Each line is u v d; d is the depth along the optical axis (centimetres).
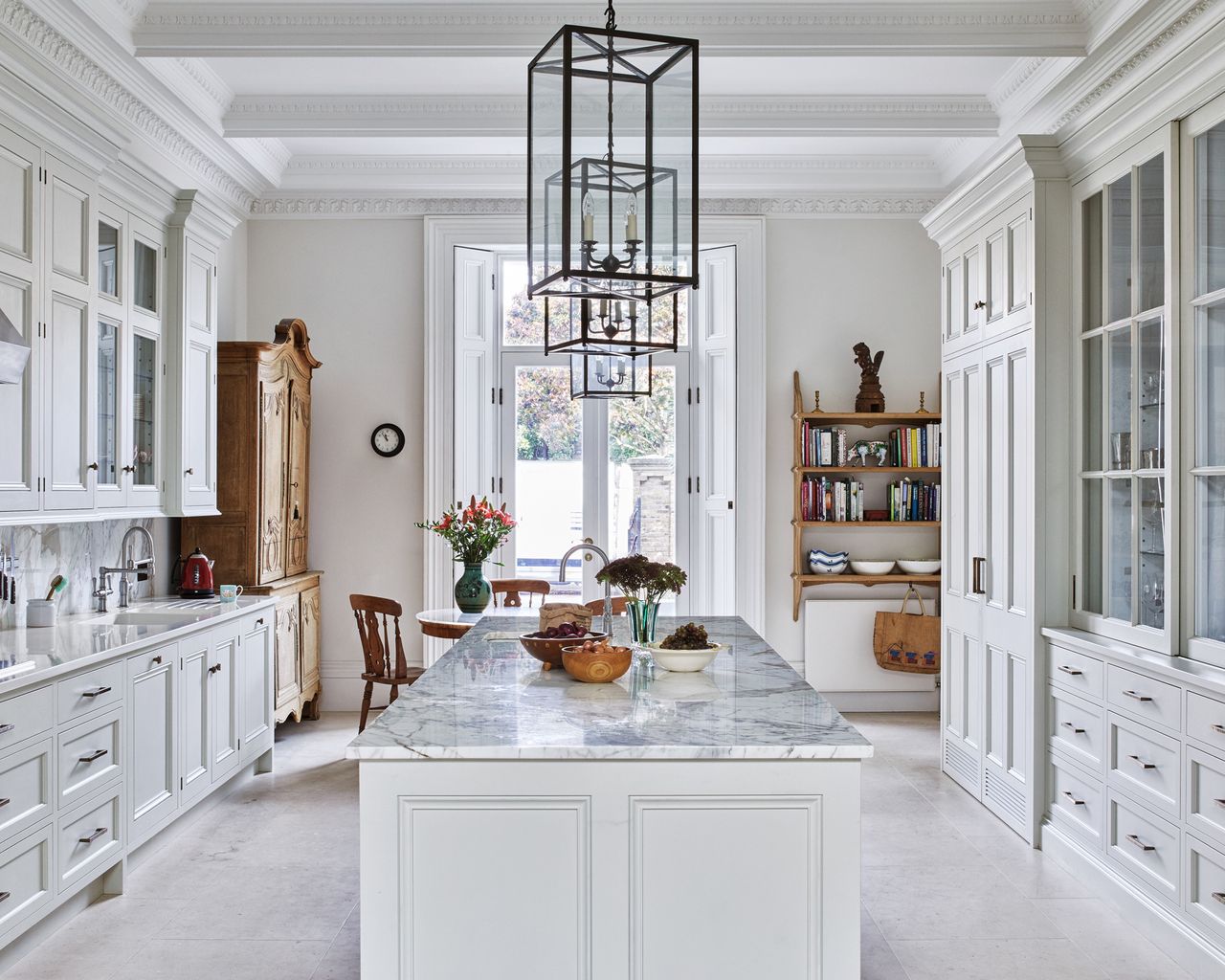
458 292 718
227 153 623
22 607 446
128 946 345
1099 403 422
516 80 562
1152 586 377
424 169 693
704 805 237
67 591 486
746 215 716
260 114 585
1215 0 336
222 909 376
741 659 366
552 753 236
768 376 718
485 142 649
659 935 237
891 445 708
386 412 716
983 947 347
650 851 237
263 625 553
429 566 705
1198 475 353
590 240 252
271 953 339
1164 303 370
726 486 721
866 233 721
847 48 470
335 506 713
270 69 543
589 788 237
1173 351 361
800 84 566
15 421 377
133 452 478
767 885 237
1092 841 400
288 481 646
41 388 392
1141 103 378
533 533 745
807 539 718
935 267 721
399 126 589
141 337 491
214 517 589
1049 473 442
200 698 468
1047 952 343
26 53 412
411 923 237
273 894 391
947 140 653
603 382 488
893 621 695
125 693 394
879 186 705
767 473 718
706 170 698
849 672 708
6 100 362
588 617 385
